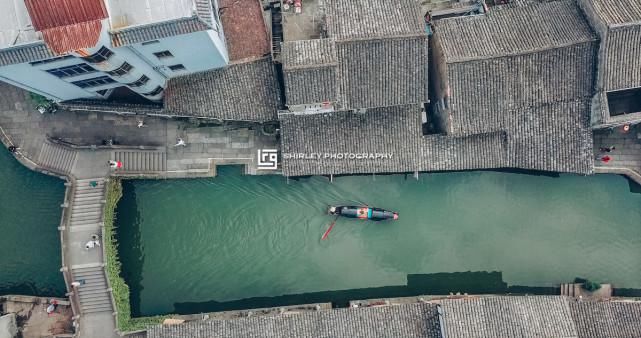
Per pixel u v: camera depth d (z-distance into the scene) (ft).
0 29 96.32
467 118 125.29
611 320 124.16
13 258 141.69
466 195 145.38
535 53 120.06
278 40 131.95
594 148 141.18
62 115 138.62
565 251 144.87
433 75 133.69
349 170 133.49
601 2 120.06
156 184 143.13
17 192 141.69
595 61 121.70
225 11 127.03
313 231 144.66
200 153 140.56
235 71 127.13
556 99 124.88
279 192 144.36
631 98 134.00
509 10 127.34
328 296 144.77
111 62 103.40
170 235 144.77
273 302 144.36
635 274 143.84
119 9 99.25
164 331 120.98
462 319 116.78
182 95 129.29
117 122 139.44
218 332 121.19
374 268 145.28
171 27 99.04
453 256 145.18
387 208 144.66
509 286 144.97
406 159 132.26
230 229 144.87
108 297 134.21
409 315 123.13
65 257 132.87
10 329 133.59
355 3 122.21
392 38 115.85
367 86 120.57
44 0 90.74
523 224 144.97
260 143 141.08
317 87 116.57
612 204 145.07
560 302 119.24
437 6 134.41
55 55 95.25
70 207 134.21
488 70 120.98
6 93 138.51
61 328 136.46
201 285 144.56
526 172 144.77
